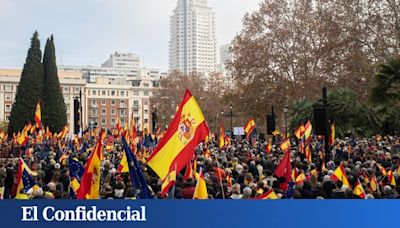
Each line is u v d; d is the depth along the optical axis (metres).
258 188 10.68
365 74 42.91
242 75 51.94
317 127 19.12
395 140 26.47
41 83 70.06
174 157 7.87
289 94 50.50
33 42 70.19
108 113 137.12
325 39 47.59
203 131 8.08
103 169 13.91
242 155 18.91
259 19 51.75
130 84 144.38
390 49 42.28
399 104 29.20
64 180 12.59
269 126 35.22
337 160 18.52
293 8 51.12
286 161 12.01
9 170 13.12
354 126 33.16
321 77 47.31
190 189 10.11
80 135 38.16
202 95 87.88
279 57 50.59
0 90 123.25
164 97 90.56
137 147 22.95
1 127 92.44
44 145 27.64
